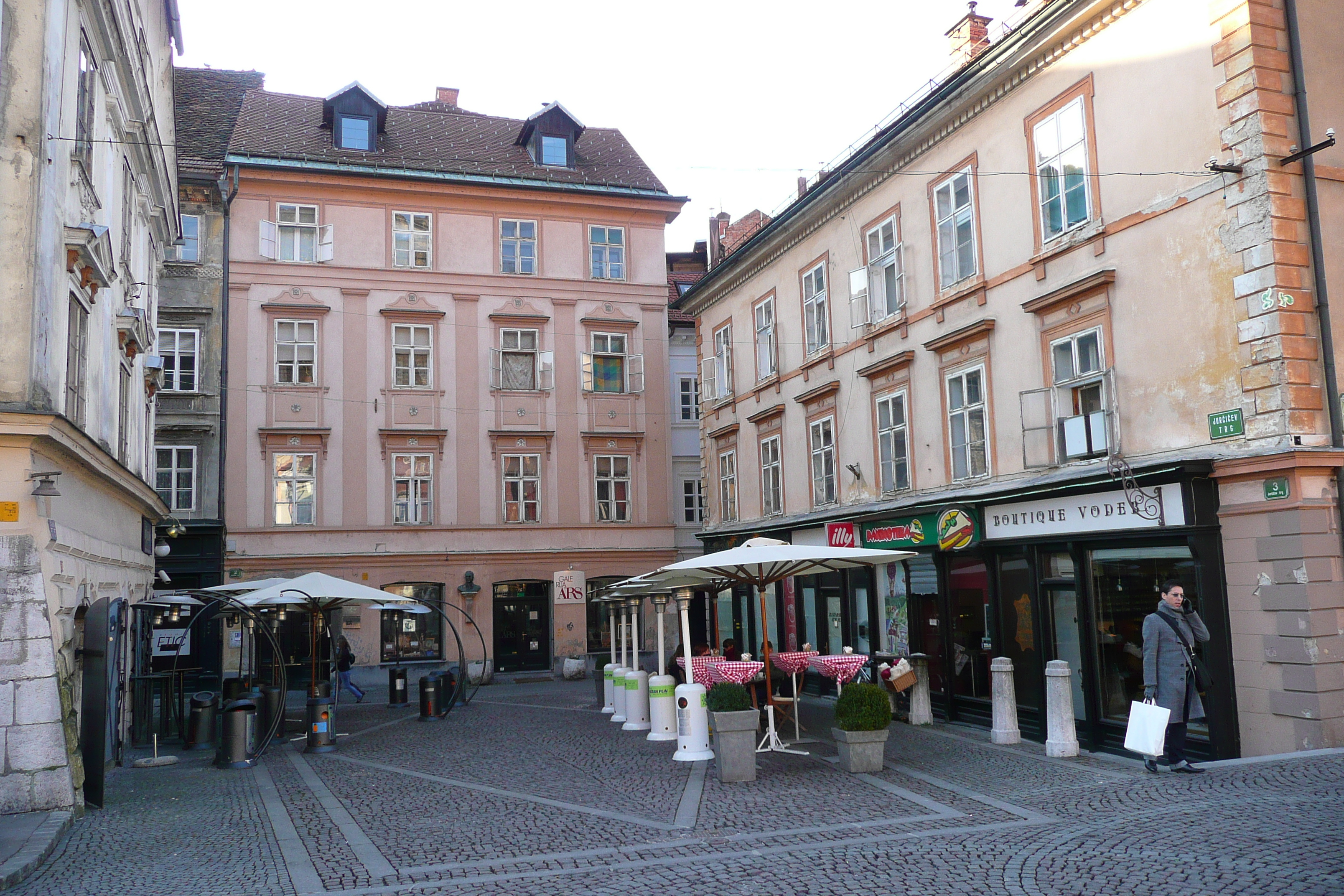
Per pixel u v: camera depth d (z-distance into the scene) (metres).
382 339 30.91
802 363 23.14
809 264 22.94
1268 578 11.62
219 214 29.89
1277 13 12.34
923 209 18.67
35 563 10.59
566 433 32.34
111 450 15.34
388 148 33.06
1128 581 13.55
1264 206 11.89
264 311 29.91
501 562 31.28
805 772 11.90
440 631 30.66
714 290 27.89
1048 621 15.04
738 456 26.56
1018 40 15.40
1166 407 13.16
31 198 10.80
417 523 30.55
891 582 19.20
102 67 14.22
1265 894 6.20
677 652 19.45
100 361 14.25
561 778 12.41
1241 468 11.86
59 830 9.35
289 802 11.32
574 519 32.12
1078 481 14.02
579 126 34.72
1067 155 15.01
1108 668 13.90
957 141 17.64
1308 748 11.06
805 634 22.89
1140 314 13.62
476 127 35.78
